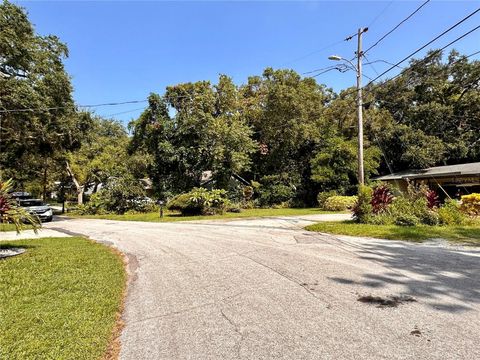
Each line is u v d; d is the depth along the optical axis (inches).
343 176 869.8
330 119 1066.7
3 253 319.0
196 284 211.8
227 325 146.6
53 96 716.0
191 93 1115.3
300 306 165.2
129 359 121.0
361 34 565.6
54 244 377.7
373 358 113.3
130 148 1161.4
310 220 587.2
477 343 121.8
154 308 173.5
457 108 1069.8
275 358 116.1
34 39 681.0
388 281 201.6
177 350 126.0
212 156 1011.3
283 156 1091.3
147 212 933.8
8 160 936.3
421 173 863.1
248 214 756.0
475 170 737.0
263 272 231.6
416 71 1101.7
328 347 122.2
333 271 228.1
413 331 132.9
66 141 853.8
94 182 1370.6
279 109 1029.2
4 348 124.5
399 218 431.2
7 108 623.5
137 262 287.6
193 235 435.2
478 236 346.6
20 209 307.3
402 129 1008.2
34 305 171.2
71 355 120.5
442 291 180.5
